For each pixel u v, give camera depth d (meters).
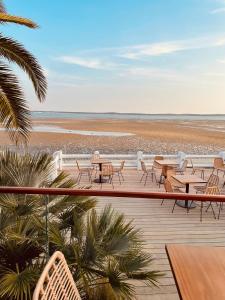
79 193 2.29
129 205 7.16
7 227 2.90
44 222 3.01
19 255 2.88
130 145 26.28
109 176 9.98
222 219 6.32
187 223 6.05
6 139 28.02
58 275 1.39
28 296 2.35
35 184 3.42
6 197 3.15
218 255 1.64
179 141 30.47
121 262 2.75
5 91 5.20
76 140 29.78
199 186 7.80
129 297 2.65
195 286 1.34
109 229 2.93
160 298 3.46
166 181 6.75
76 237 2.96
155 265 4.12
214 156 12.11
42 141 28.45
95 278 2.68
